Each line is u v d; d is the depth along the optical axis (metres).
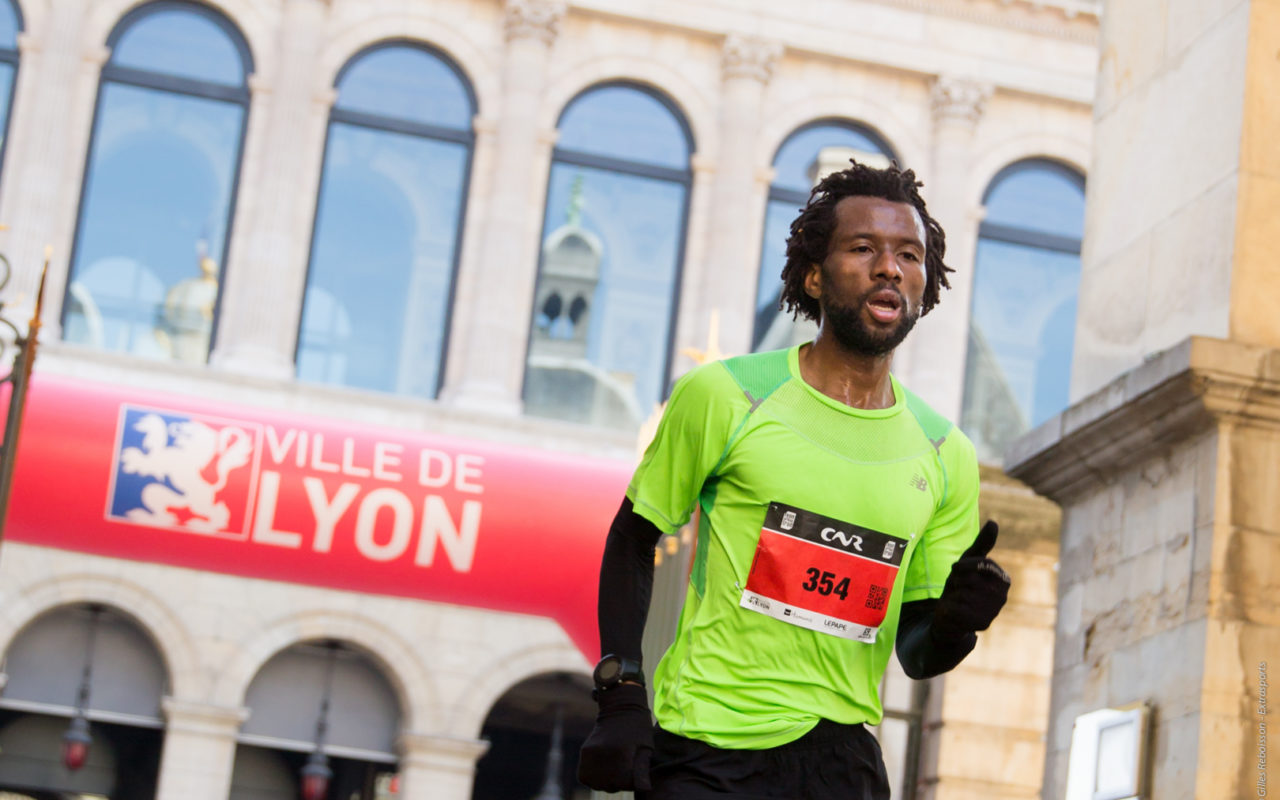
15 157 25.80
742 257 27.55
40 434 10.45
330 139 27.09
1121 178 6.46
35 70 26.11
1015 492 9.74
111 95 26.48
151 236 26.20
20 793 26.00
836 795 3.12
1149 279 6.14
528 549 10.73
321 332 26.61
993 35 28.98
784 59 28.64
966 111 28.64
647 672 7.53
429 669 26.19
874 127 28.67
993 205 28.83
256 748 26.84
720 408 3.19
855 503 3.17
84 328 25.78
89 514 10.47
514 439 26.30
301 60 26.83
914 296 3.19
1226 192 5.73
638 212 27.75
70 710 25.75
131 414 10.63
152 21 26.78
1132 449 5.86
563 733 27.97
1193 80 6.07
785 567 3.14
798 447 3.17
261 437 10.74
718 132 28.03
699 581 3.23
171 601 25.70
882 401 3.27
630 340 27.34
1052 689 6.35
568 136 27.81
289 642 25.97
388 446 10.88
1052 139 29.00
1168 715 5.48
